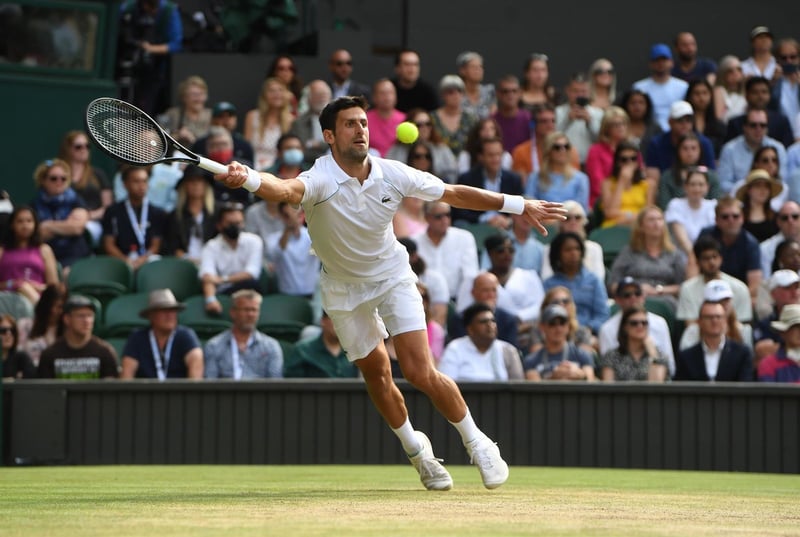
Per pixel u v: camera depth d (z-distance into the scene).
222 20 33.84
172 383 21.36
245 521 9.24
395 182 12.48
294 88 31.48
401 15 35.50
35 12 31.09
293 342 24.97
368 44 33.72
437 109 31.12
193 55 33.06
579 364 22.33
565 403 21.06
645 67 36.12
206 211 27.17
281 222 26.81
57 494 12.63
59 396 21.27
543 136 29.56
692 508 11.27
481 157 27.83
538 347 22.67
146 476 17.00
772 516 10.43
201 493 12.79
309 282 26.41
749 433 20.67
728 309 22.69
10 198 31.12
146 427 21.33
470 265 25.42
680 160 28.12
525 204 12.95
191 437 21.33
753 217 27.20
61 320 23.44
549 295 23.11
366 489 13.64
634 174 28.16
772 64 33.59
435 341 22.81
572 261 24.45
